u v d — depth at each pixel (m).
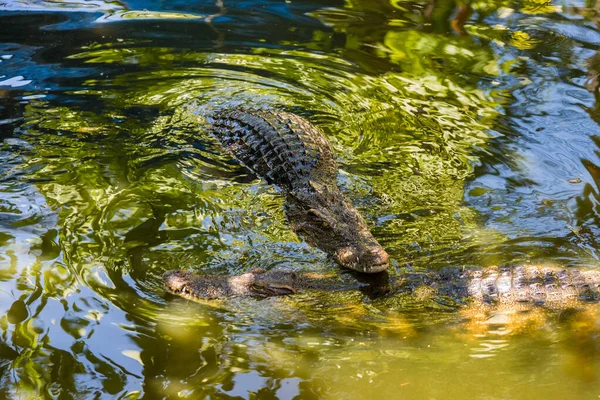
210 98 7.79
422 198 5.89
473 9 10.28
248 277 4.82
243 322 4.48
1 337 4.14
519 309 4.59
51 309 4.41
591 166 6.25
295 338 4.34
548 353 4.22
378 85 8.04
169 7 10.35
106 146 6.70
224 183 6.27
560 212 5.59
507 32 9.41
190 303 4.61
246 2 10.57
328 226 5.48
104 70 8.28
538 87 7.82
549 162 6.35
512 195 5.87
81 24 9.55
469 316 4.55
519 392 3.87
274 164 6.58
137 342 4.18
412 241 5.32
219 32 9.49
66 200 5.73
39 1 10.30
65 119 7.14
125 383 3.83
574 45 8.91
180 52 8.85
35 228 5.30
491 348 4.28
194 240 5.31
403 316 4.57
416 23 9.81
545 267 4.88
